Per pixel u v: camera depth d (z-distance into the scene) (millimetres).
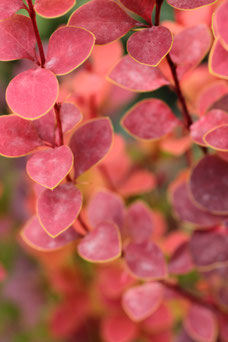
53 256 541
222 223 415
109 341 498
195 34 390
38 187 396
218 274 451
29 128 366
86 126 379
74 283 569
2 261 687
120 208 430
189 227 521
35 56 352
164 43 343
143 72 387
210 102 415
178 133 481
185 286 521
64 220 353
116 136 475
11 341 667
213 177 392
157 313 502
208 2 343
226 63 328
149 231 428
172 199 427
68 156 350
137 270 409
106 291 491
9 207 693
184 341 481
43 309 671
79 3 553
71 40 343
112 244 382
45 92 337
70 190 362
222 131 357
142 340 518
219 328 458
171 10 529
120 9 355
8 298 687
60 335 596
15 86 339
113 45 438
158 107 397
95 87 438
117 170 491
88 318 592
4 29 350
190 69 390
